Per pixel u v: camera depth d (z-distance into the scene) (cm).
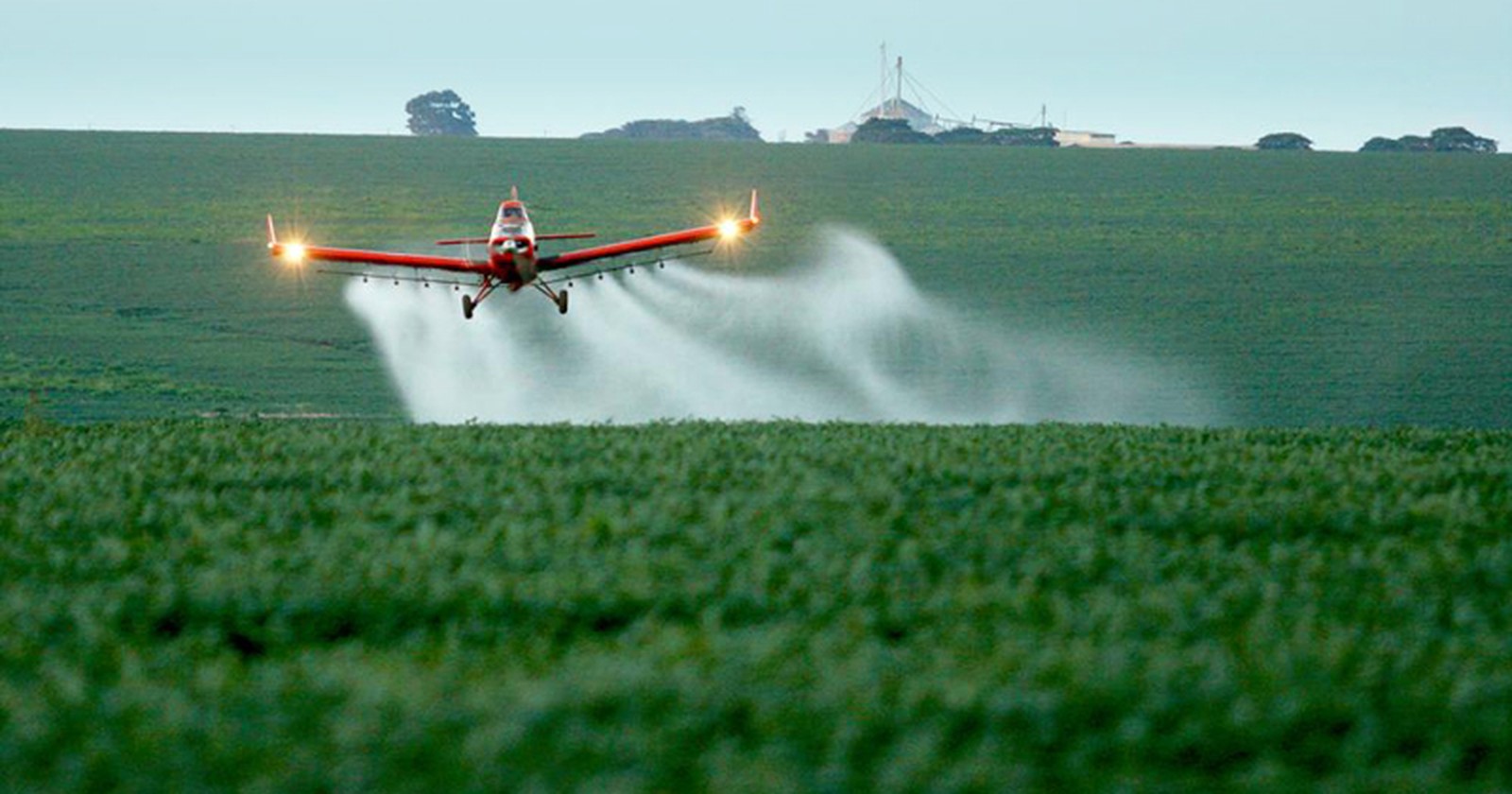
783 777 3991
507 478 9262
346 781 3969
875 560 6925
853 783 4003
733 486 9100
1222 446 11200
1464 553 7138
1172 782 4091
